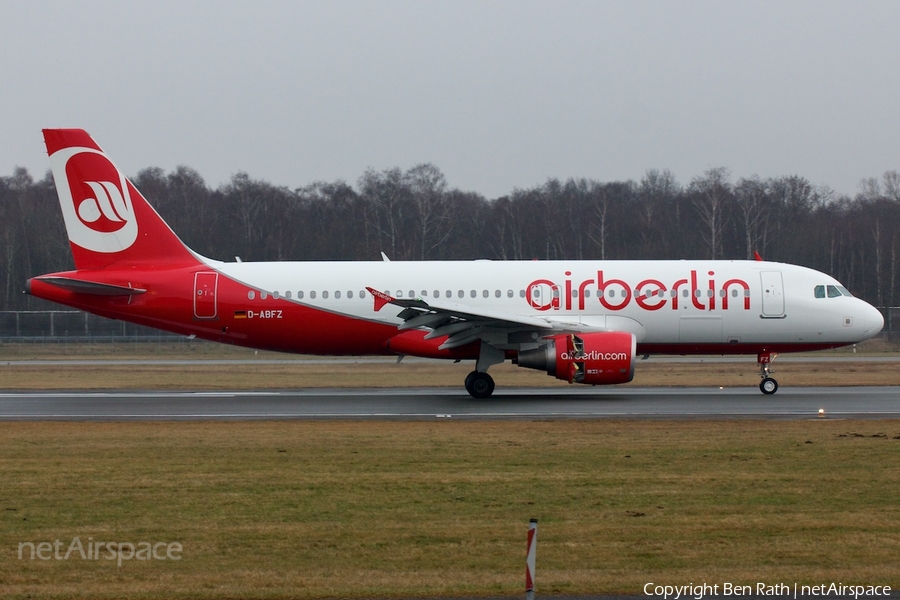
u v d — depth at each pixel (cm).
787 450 7612
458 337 11981
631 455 7438
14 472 6900
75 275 12669
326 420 9856
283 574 4459
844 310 12431
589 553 4756
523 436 8519
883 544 4891
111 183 12675
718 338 12469
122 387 14062
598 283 12419
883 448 7669
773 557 4681
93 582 4384
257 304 12556
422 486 6312
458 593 4178
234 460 7344
